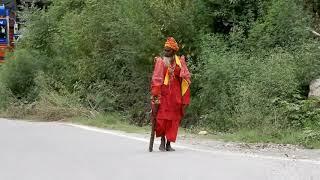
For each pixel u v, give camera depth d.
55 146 15.02
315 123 16.83
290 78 18.52
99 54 25.98
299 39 21.02
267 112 17.77
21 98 29.64
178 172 11.14
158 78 13.73
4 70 31.12
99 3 26.02
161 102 13.84
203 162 12.26
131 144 15.41
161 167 11.73
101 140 16.28
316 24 22.66
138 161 12.51
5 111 27.91
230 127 18.81
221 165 11.84
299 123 17.23
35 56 31.09
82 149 14.44
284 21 21.47
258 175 10.68
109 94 24.97
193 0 23.64
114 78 25.61
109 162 12.44
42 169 11.75
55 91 27.56
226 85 19.92
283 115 17.52
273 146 15.13
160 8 23.09
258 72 19.31
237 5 23.64
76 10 30.02
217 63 20.05
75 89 26.64
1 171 11.59
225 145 15.38
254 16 23.53
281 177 10.42
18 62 30.06
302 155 13.45
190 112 21.36
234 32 22.52
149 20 23.03
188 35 23.17
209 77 20.08
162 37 22.98
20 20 37.06
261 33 21.89
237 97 19.17
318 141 15.34
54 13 32.69
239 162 12.22
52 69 29.86
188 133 18.78
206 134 18.31
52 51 31.78
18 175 11.16
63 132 18.47
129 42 23.14
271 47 21.47
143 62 23.50
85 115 24.14
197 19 23.69
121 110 24.95
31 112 26.50
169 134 13.95
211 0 23.80
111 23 24.20
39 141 16.06
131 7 23.30
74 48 27.02
